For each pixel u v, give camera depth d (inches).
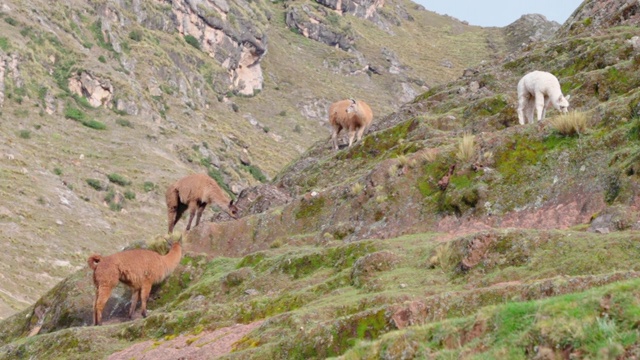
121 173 3772.1
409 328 312.8
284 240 719.1
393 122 1085.1
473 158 653.9
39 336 593.6
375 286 493.4
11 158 3358.8
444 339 291.4
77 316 703.7
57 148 3789.4
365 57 7490.2
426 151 700.0
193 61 5831.7
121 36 5319.9
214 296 621.6
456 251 498.0
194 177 795.4
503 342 266.5
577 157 595.8
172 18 6028.5
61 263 2618.1
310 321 439.5
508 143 644.1
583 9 1224.2
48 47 4552.2
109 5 5452.8
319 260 597.0
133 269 629.6
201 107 5511.8
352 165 940.0
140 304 684.7
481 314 289.1
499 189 611.8
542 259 452.4
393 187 688.4
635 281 259.3
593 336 242.4
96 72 4527.6
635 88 736.3
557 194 579.2
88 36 5059.1
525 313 275.0
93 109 4441.4
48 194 3193.9
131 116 4525.1
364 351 308.7
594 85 798.5
